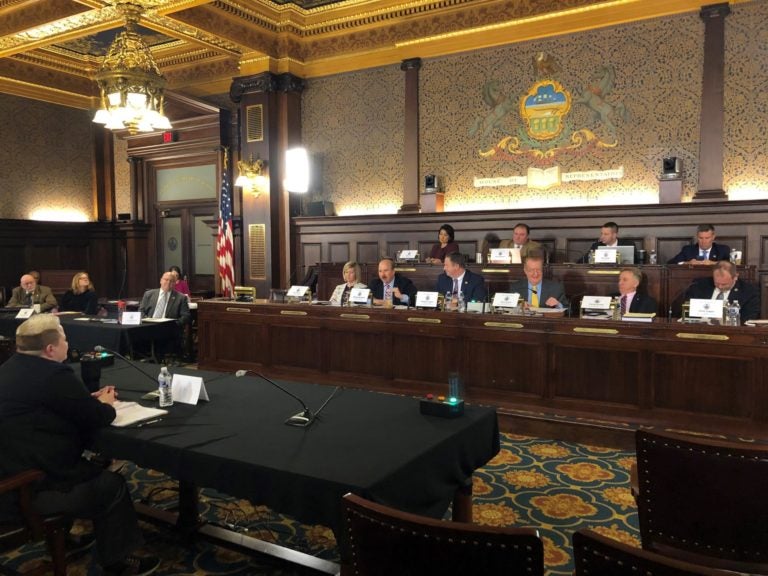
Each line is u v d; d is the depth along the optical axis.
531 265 5.55
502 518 3.25
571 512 3.32
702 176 6.92
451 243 7.82
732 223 6.65
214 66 9.66
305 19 8.73
